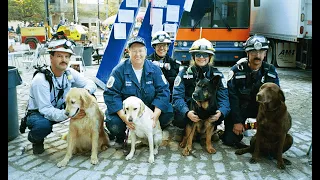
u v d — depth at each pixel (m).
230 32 10.66
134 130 3.38
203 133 3.81
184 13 10.64
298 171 3.13
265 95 2.95
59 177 3.02
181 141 4.00
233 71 3.71
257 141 3.29
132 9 6.47
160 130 3.58
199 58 3.69
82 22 41.69
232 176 3.03
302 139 4.07
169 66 4.46
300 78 8.79
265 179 2.97
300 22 8.76
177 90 3.78
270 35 10.89
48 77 3.43
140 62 3.55
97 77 7.38
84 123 3.30
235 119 3.67
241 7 10.55
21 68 11.00
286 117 3.08
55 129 4.43
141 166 3.26
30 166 3.23
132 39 3.56
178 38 10.73
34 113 3.51
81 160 3.39
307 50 9.96
